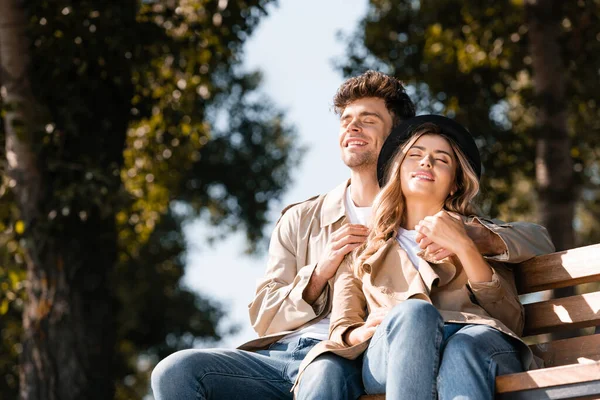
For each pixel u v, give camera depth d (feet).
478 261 11.73
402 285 12.18
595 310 11.75
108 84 27.94
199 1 33.68
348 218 13.76
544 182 37.96
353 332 11.98
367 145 13.85
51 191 26.43
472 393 10.50
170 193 42.27
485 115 40.27
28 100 26.76
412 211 12.78
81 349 25.81
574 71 40.73
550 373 10.28
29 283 26.35
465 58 41.39
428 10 40.70
